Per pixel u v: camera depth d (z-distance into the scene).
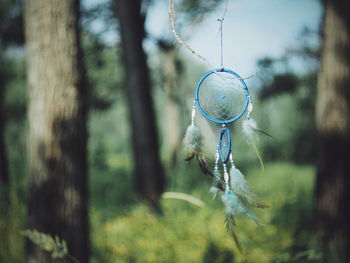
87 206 2.00
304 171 7.25
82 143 1.94
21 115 7.94
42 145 1.88
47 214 1.88
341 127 2.59
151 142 4.07
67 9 1.88
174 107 6.85
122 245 2.34
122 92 6.41
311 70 7.75
